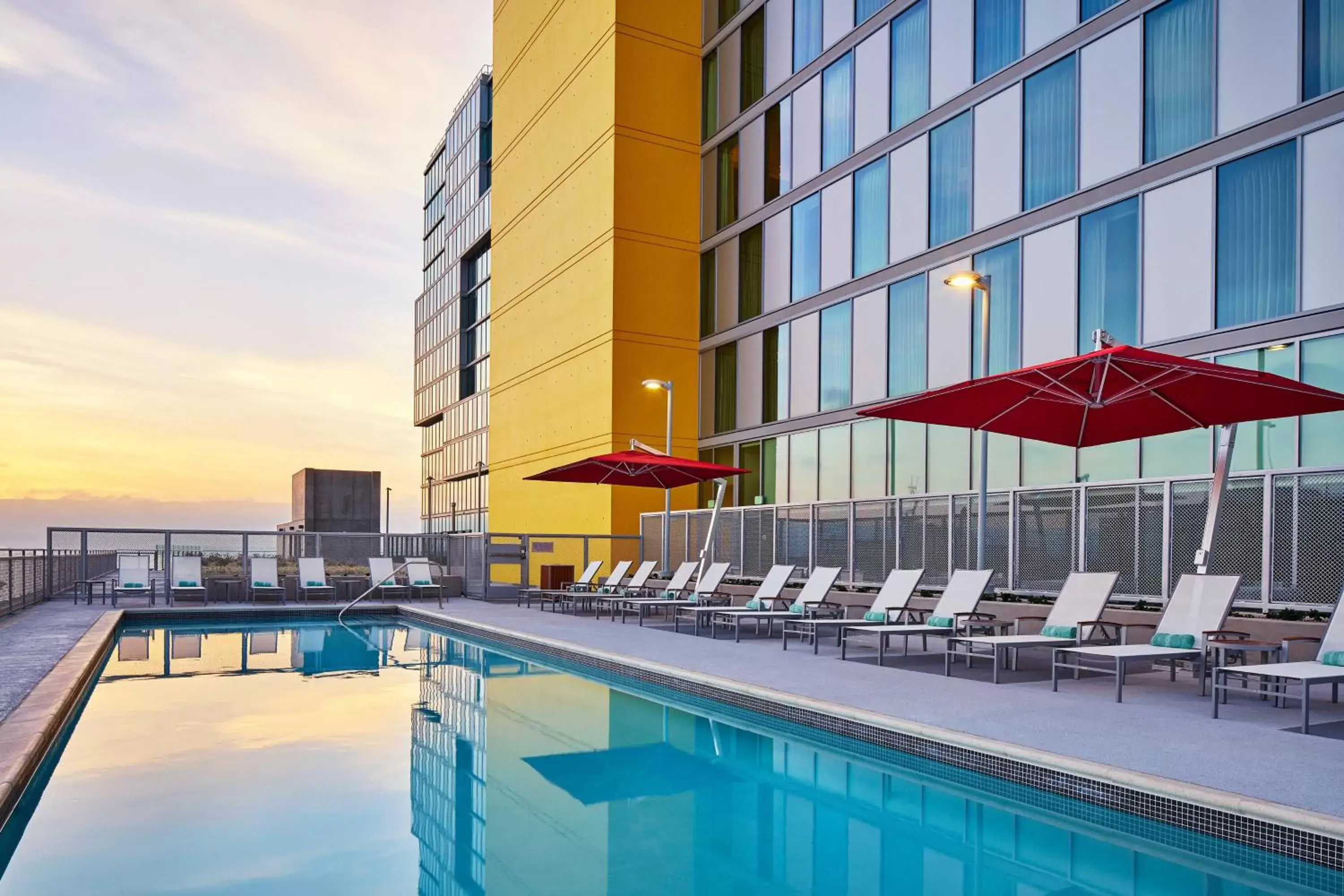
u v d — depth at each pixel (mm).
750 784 5863
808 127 19516
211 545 19453
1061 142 13703
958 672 9016
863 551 13875
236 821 5008
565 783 5887
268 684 10047
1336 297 10117
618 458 16172
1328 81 10336
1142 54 12469
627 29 22250
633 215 22000
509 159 28281
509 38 28641
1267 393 7578
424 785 5801
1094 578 8789
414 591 21469
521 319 26766
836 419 18109
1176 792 4609
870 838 4812
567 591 17938
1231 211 11297
